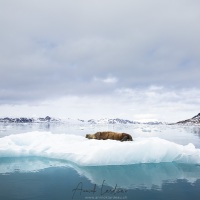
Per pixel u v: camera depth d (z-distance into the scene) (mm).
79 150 13898
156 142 13977
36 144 16094
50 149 14812
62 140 16938
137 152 13469
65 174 11289
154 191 8992
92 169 12320
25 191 8844
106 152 12938
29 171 11758
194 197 8320
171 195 8523
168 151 13898
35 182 9969
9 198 8125
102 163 12922
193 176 11266
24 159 14656
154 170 12391
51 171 11805
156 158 13742
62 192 8812
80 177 10789
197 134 46438
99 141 15125
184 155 13945
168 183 10078
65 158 14172
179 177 11086
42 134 18047
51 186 9492
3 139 16844
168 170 12438
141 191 9008
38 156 15156
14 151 14938
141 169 12539
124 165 13250
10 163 13586
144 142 13758
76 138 17859
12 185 9570
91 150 13320
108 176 11094
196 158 13977
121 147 13258
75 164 13359
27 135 17859
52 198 8180
